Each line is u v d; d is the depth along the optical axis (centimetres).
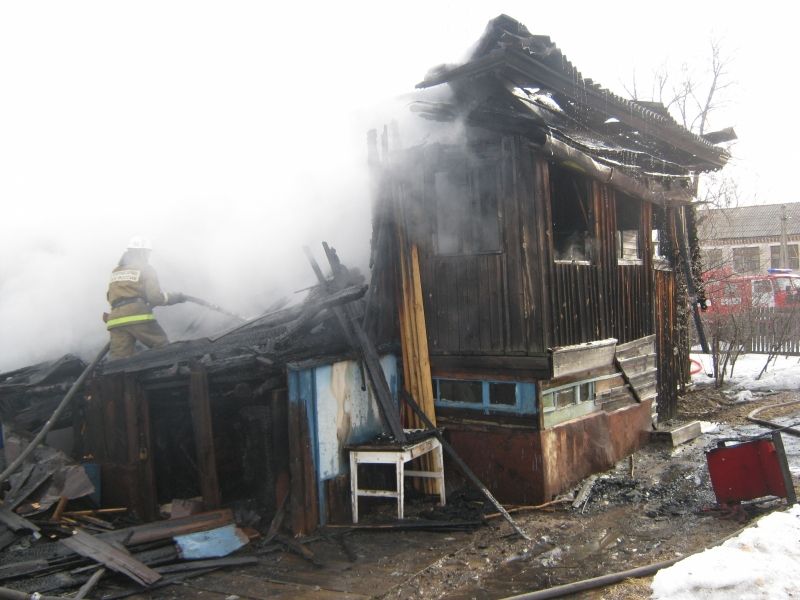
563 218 780
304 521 591
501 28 590
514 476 660
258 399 637
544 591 423
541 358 641
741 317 1519
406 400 711
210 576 510
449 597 454
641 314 884
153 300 709
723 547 446
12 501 574
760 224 3669
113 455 650
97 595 469
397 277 721
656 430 884
